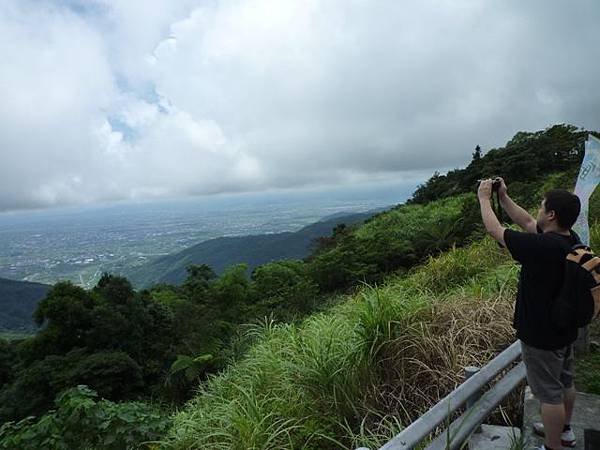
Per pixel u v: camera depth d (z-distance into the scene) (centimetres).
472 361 364
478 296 493
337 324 448
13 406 1300
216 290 1725
